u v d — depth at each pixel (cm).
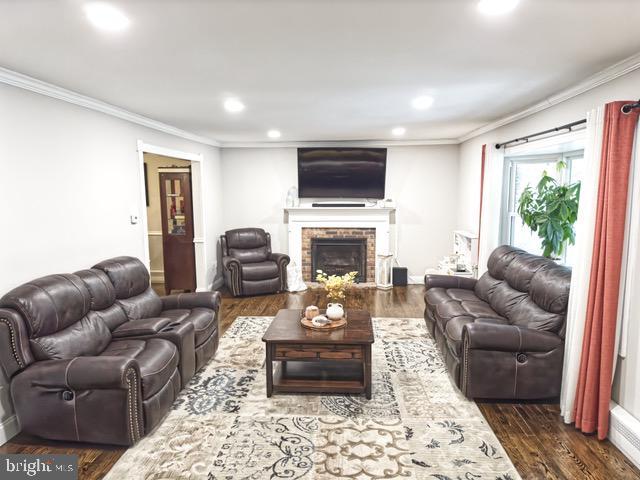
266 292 608
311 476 220
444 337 353
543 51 236
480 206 514
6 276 264
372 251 675
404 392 313
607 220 241
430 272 585
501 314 360
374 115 434
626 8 178
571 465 229
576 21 192
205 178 610
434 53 238
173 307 389
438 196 665
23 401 239
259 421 274
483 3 173
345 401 300
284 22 192
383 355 382
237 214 693
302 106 385
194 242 600
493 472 222
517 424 270
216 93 331
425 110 407
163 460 234
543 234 367
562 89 324
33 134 287
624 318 246
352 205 662
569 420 270
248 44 221
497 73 280
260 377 339
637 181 235
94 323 299
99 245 364
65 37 208
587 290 257
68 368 235
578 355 263
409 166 663
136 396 244
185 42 216
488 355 286
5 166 263
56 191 310
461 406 292
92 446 247
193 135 563
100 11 178
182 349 306
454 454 238
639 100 249
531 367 284
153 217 687
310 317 338
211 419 277
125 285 349
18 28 196
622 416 244
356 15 185
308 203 685
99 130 364
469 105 384
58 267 312
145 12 179
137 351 282
